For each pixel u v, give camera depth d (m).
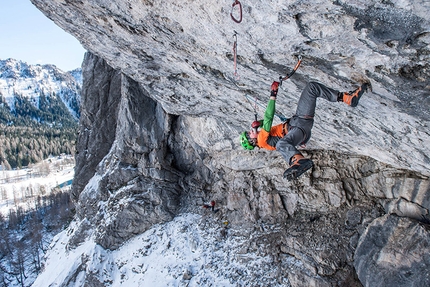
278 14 3.86
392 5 3.07
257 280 11.43
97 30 6.70
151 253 14.55
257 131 4.54
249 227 13.64
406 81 4.23
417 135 6.11
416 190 10.10
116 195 16.58
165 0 4.63
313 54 4.57
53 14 6.66
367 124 6.83
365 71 4.43
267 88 6.79
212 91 8.73
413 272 8.53
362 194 12.03
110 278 14.41
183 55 6.67
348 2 3.24
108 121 20.91
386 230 9.84
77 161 21.78
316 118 7.87
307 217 12.71
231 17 3.94
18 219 39.31
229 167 14.94
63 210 36.59
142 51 7.14
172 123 16.38
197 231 14.63
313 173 12.88
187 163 16.91
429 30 3.22
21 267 25.80
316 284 10.30
